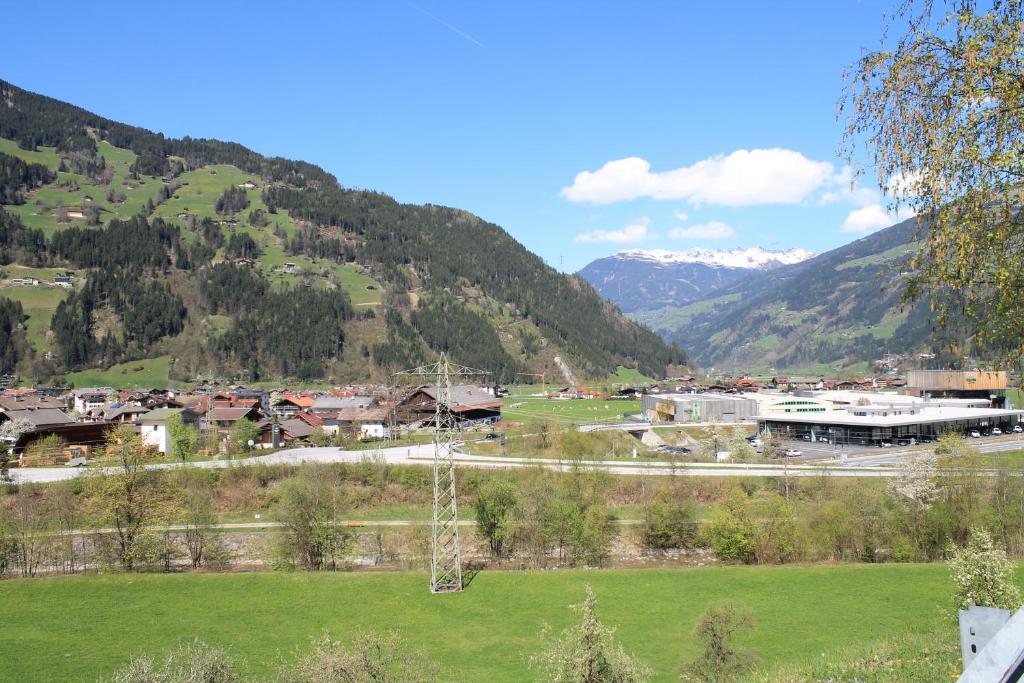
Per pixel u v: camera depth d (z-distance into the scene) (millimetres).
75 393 190875
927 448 111938
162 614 55969
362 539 79750
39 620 54750
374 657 35062
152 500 72250
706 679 40062
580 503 79250
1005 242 15953
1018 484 71188
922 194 16844
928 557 67312
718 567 64500
